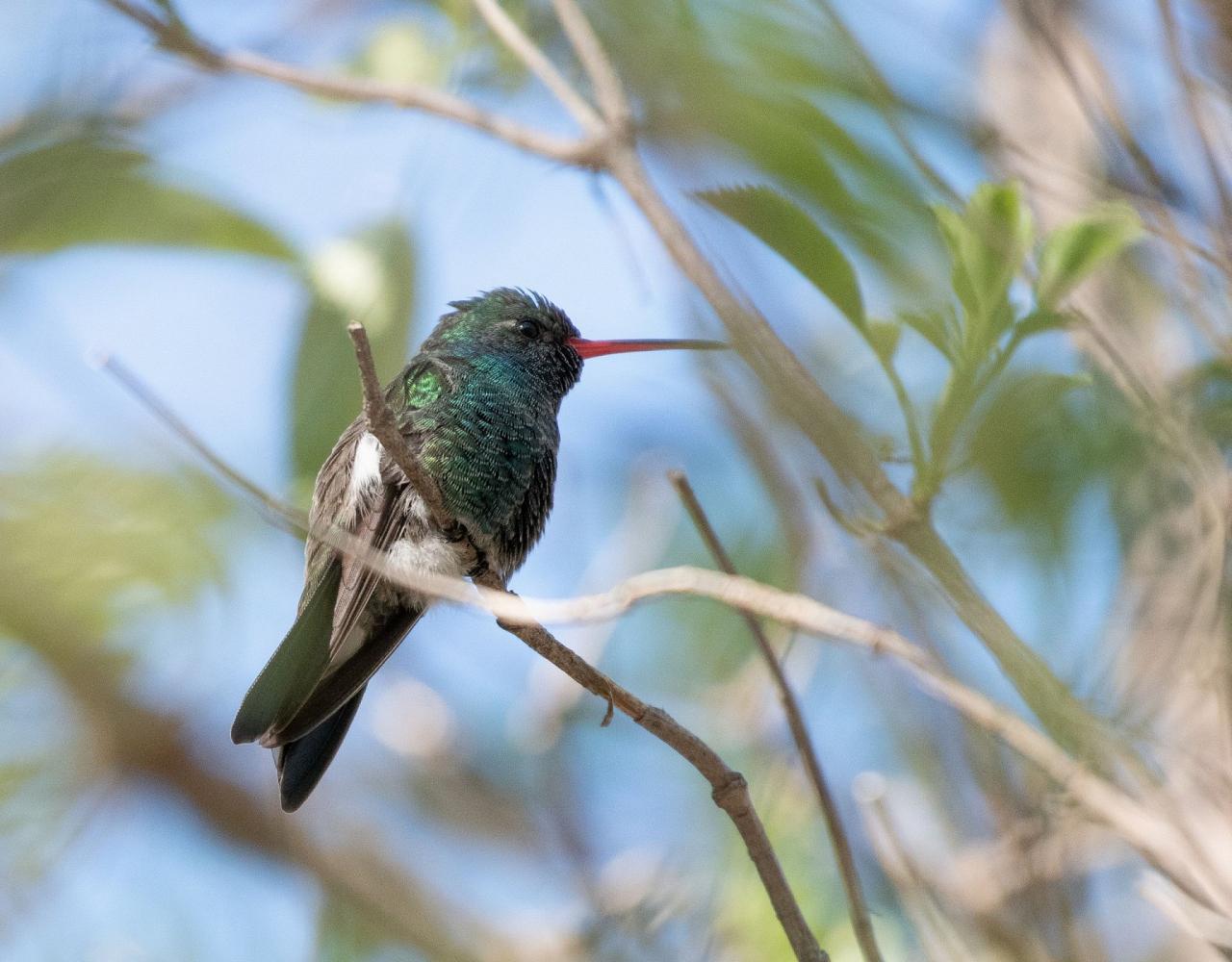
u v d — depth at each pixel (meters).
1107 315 4.60
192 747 10.43
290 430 6.73
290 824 10.90
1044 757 3.89
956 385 4.21
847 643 4.48
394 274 6.61
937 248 4.38
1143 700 4.42
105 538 7.32
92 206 6.16
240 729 6.95
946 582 3.99
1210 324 4.33
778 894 4.98
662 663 9.99
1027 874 4.39
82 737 10.05
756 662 9.18
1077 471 4.50
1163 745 4.32
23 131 5.98
